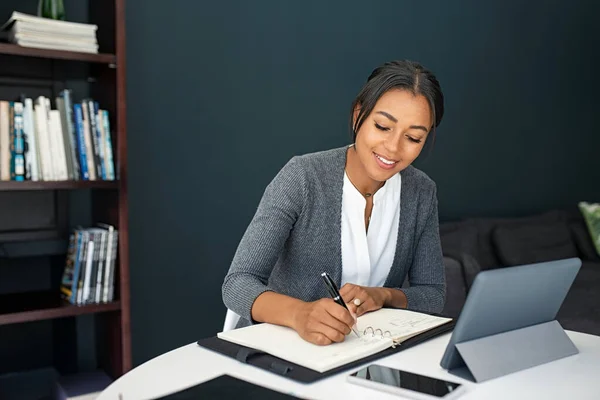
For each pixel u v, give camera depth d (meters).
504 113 4.31
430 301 1.62
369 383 1.03
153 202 2.98
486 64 4.20
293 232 1.58
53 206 2.73
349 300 1.40
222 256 3.20
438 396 0.98
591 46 4.77
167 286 3.04
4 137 2.29
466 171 4.14
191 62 3.05
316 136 3.46
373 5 3.63
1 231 2.62
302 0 3.37
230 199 3.21
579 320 2.82
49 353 2.86
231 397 0.95
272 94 3.30
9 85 2.60
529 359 1.15
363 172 1.56
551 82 4.56
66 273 2.56
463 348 1.09
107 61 2.40
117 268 2.50
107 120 2.48
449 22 3.99
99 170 2.46
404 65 1.39
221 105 3.15
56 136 2.38
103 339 2.73
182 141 3.05
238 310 1.41
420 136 1.38
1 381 2.73
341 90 3.54
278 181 1.56
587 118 4.77
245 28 3.19
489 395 1.01
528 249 3.86
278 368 1.09
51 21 2.31
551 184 4.60
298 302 1.30
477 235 3.76
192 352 1.21
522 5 4.37
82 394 2.50
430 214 1.73
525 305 1.15
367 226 1.62
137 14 2.90
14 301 2.47
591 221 4.27
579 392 1.02
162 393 1.03
